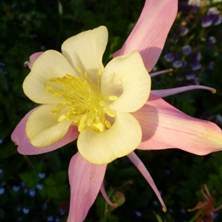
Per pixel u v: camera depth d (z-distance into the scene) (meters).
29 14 0.22
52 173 0.17
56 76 0.10
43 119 0.09
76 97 0.10
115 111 0.09
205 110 0.23
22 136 0.10
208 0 0.23
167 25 0.10
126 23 0.23
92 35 0.10
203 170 0.18
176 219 0.18
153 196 0.19
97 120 0.10
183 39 0.22
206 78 0.22
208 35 0.25
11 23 0.22
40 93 0.10
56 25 0.24
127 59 0.09
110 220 0.16
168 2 0.10
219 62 0.23
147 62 0.10
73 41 0.10
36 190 0.16
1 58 0.21
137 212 0.17
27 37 0.22
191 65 0.21
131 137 0.09
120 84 0.09
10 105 0.17
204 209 0.13
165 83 0.21
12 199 0.16
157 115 0.09
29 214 0.16
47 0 0.25
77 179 0.09
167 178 0.20
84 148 0.09
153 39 0.10
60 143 0.10
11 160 0.17
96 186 0.09
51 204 0.17
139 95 0.09
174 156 0.21
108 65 0.09
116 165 0.18
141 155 0.19
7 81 0.18
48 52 0.10
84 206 0.09
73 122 0.10
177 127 0.09
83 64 0.10
